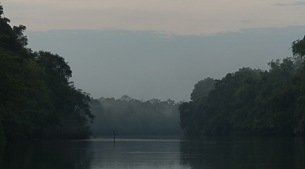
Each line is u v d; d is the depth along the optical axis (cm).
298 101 12562
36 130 11875
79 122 14625
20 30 11281
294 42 12875
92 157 5666
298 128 12838
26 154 5878
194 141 11381
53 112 11450
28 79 9581
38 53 13550
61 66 13888
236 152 6350
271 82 15512
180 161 5088
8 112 8956
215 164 4672
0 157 5319
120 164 4791
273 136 14388
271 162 4744
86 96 15012
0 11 8950
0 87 6134
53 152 6469
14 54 8244
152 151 6906
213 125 19088
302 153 5906
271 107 14125
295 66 16550
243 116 16838
